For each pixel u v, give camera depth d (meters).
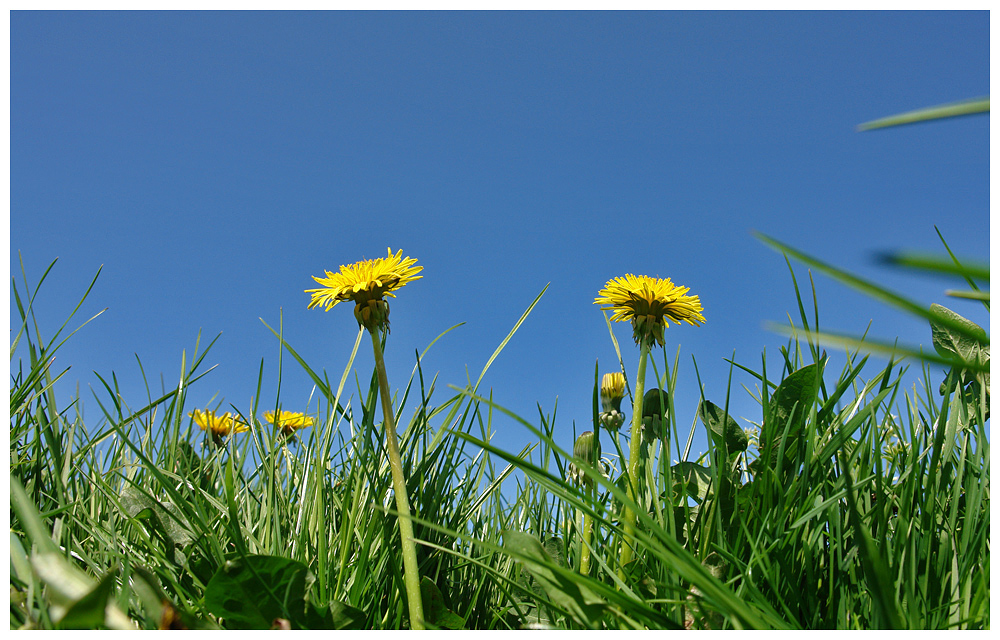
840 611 0.20
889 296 0.08
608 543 0.25
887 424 0.28
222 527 0.26
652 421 0.28
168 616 0.17
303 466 0.29
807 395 0.25
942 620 0.19
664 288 0.28
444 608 0.23
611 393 0.32
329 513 0.28
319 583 0.23
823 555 0.22
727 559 0.21
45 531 0.17
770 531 0.22
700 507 0.23
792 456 0.24
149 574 0.18
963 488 0.23
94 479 0.24
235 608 0.20
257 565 0.20
